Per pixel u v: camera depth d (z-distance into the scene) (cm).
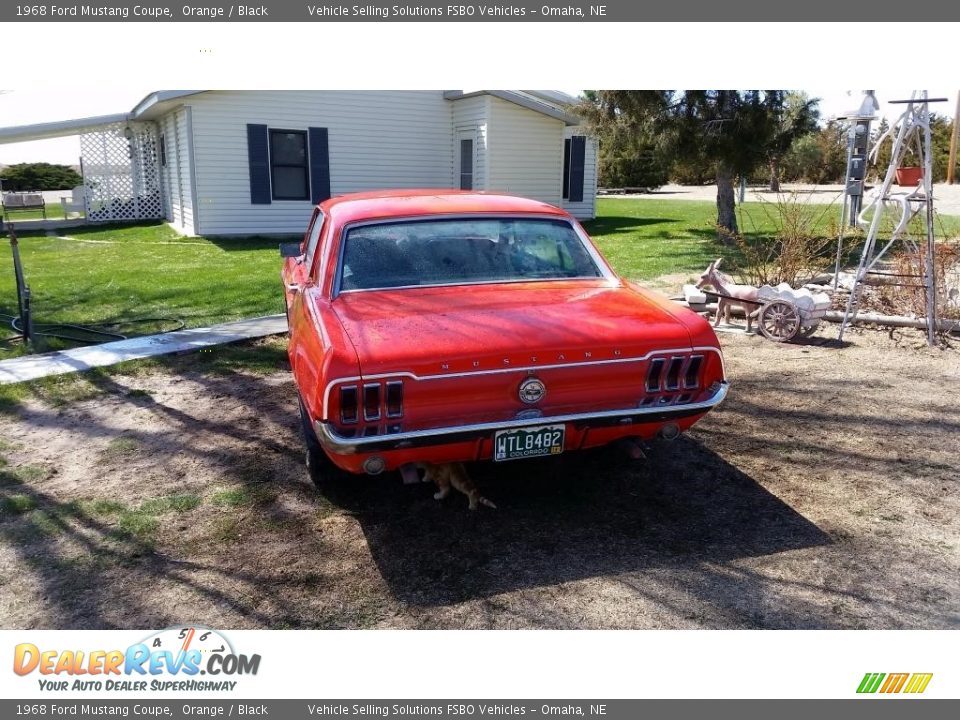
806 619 317
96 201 2064
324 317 384
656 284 1046
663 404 378
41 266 1302
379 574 354
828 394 588
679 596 333
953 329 750
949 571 348
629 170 3844
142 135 2064
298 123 1714
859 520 395
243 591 342
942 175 2570
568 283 441
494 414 357
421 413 347
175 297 994
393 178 1836
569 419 361
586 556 367
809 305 731
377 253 437
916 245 787
